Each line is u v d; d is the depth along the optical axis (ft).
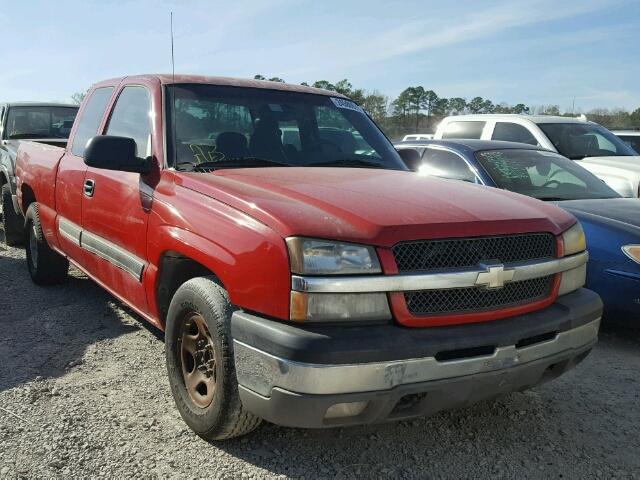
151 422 11.05
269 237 8.82
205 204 10.31
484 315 9.16
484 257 9.30
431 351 8.52
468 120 32.81
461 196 10.71
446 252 9.05
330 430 10.98
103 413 11.35
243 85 14.25
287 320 8.55
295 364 8.20
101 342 15.03
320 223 8.79
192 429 10.59
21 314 17.04
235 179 10.93
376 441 10.68
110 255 13.65
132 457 9.91
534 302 9.82
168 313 10.99
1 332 15.60
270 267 8.70
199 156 12.28
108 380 12.83
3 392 12.07
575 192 19.54
